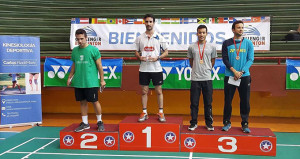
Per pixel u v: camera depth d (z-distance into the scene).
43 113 5.70
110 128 3.54
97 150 3.39
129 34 5.51
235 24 3.20
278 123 4.78
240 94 3.26
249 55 3.19
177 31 5.42
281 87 4.53
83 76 3.36
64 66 4.94
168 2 5.72
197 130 3.36
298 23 5.40
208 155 3.14
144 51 3.39
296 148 3.42
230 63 3.24
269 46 5.21
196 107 3.36
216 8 5.62
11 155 3.20
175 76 4.79
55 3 5.79
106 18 5.55
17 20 5.68
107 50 5.54
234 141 3.18
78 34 3.30
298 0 5.39
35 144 3.64
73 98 5.70
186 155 3.15
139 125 3.32
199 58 3.27
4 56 4.53
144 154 3.20
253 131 3.31
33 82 4.75
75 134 3.43
